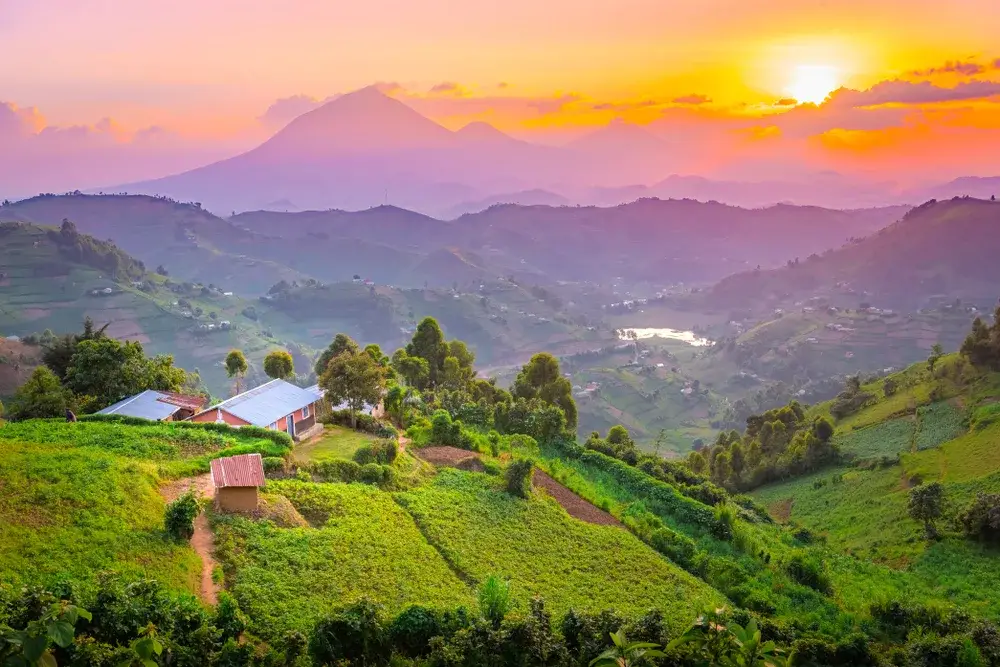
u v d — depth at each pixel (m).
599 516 52.62
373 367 63.38
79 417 54.78
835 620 41.62
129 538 30.14
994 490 77.25
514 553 41.78
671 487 66.12
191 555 31.00
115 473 35.75
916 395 131.12
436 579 35.69
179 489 38.56
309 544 34.88
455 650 24.30
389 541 37.94
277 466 43.66
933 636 36.53
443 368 103.56
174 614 23.05
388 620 26.19
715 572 45.91
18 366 153.88
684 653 17.27
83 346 74.88
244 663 22.53
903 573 60.62
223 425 53.12
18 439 43.62
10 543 27.66
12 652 12.67
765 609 41.97
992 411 103.69
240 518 35.38
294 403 63.38
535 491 53.72
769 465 115.06
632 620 26.91
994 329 124.62
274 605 28.91
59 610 13.52
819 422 115.69
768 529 70.00
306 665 23.75
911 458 99.25
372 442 54.81
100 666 18.28
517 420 77.38
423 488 48.12
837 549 73.50
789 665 15.44
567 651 24.55
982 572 59.47
